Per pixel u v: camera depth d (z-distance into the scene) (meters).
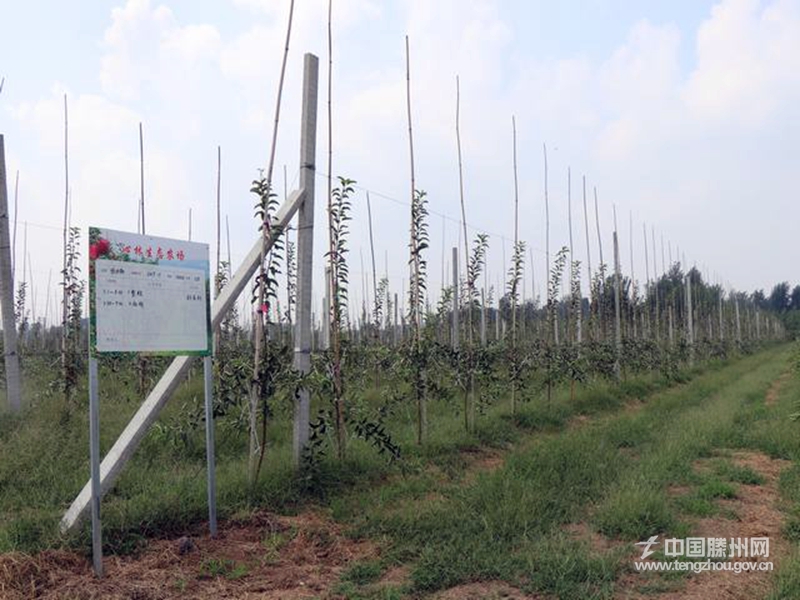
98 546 4.32
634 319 22.34
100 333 4.41
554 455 7.95
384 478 7.14
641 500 5.89
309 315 6.81
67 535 4.77
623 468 7.58
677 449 8.61
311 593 4.27
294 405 6.70
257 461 6.97
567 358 14.30
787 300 101.50
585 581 4.45
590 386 15.26
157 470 6.73
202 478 6.38
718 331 37.53
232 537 5.24
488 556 4.77
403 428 9.80
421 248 9.05
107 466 4.99
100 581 4.23
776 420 10.88
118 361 11.84
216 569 4.58
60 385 10.05
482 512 5.76
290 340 14.42
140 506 5.35
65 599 3.93
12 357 8.99
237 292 5.91
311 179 6.80
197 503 5.64
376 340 17.39
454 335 11.86
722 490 6.75
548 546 4.95
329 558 4.92
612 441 9.55
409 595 4.24
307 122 6.77
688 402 14.94
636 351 19.16
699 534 5.56
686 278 29.66
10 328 8.99
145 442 7.46
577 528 5.66
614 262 20.17
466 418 9.99
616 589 4.39
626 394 16.19
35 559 4.32
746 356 37.84
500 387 11.62
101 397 10.45
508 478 6.68
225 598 4.16
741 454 8.91
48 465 6.63
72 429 8.02
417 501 6.25
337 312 7.30
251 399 6.31
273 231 6.23
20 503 5.71
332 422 7.30
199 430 7.94
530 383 14.71
